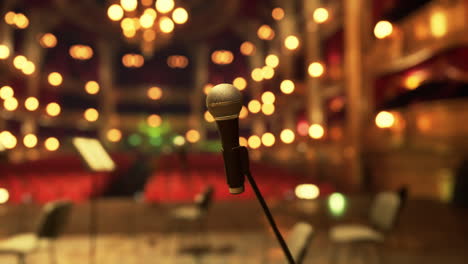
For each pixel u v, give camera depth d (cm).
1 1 1819
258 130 2362
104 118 2709
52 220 323
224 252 516
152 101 2853
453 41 771
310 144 1484
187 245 554
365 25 1093
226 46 2791
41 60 2261
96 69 2688
